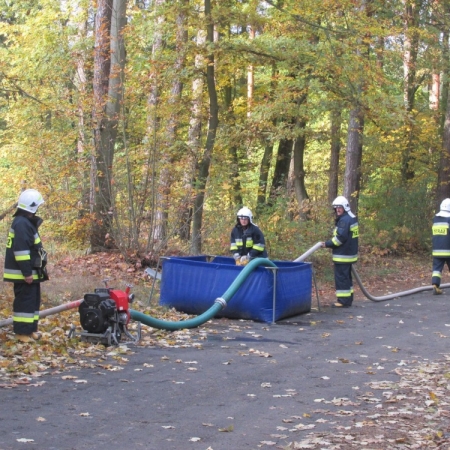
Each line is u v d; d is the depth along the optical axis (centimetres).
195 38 1988
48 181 1823
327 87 1795
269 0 1612
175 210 1600
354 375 766
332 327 1085
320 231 1808
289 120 2009
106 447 511
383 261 2198
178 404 632
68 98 1881
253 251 1202
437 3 2336
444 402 657
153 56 1622
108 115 1611
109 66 1702
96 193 1622
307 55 1719
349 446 527
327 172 2595
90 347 845
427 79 2761
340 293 1326
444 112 2828
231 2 1669
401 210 2384
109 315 861
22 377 696
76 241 1708
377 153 2458
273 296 1109
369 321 1155
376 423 588
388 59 1891
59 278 1337
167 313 1141
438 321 1169
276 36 1739
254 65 1756
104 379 707
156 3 1720
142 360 800
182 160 1619
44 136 1812
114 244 1641
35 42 2220
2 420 560
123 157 1631
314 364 816
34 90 2044
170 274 1196
